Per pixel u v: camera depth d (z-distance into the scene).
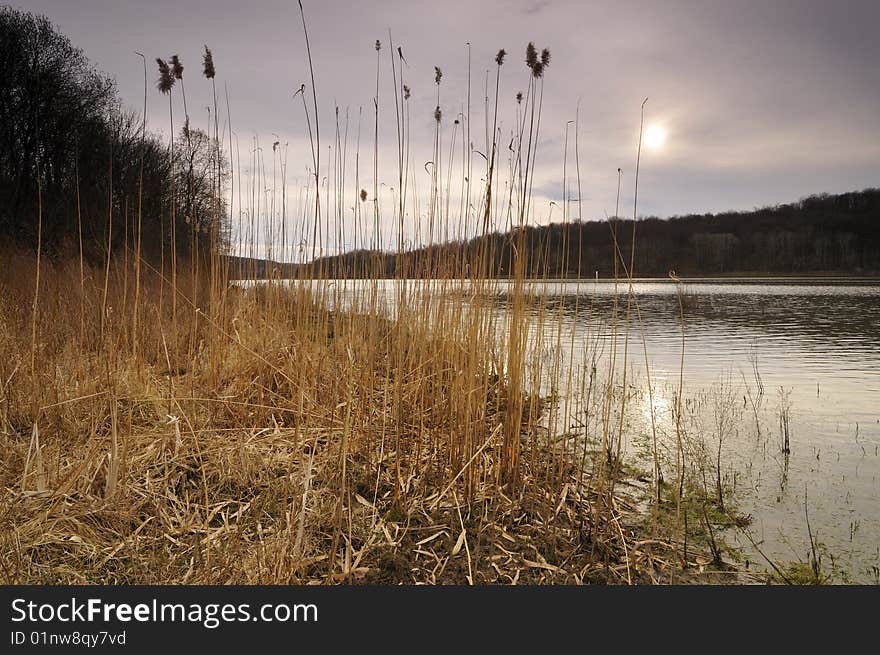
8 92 12.91
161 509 2.83
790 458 4.38
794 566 2.82
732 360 9.15
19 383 3.72
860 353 10.00
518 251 3.53
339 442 3.85
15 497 2.67
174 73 3.72
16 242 8.49
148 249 7.20
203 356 4.68
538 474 3.64
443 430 3.96
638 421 5.42
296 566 2.38
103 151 11.04
